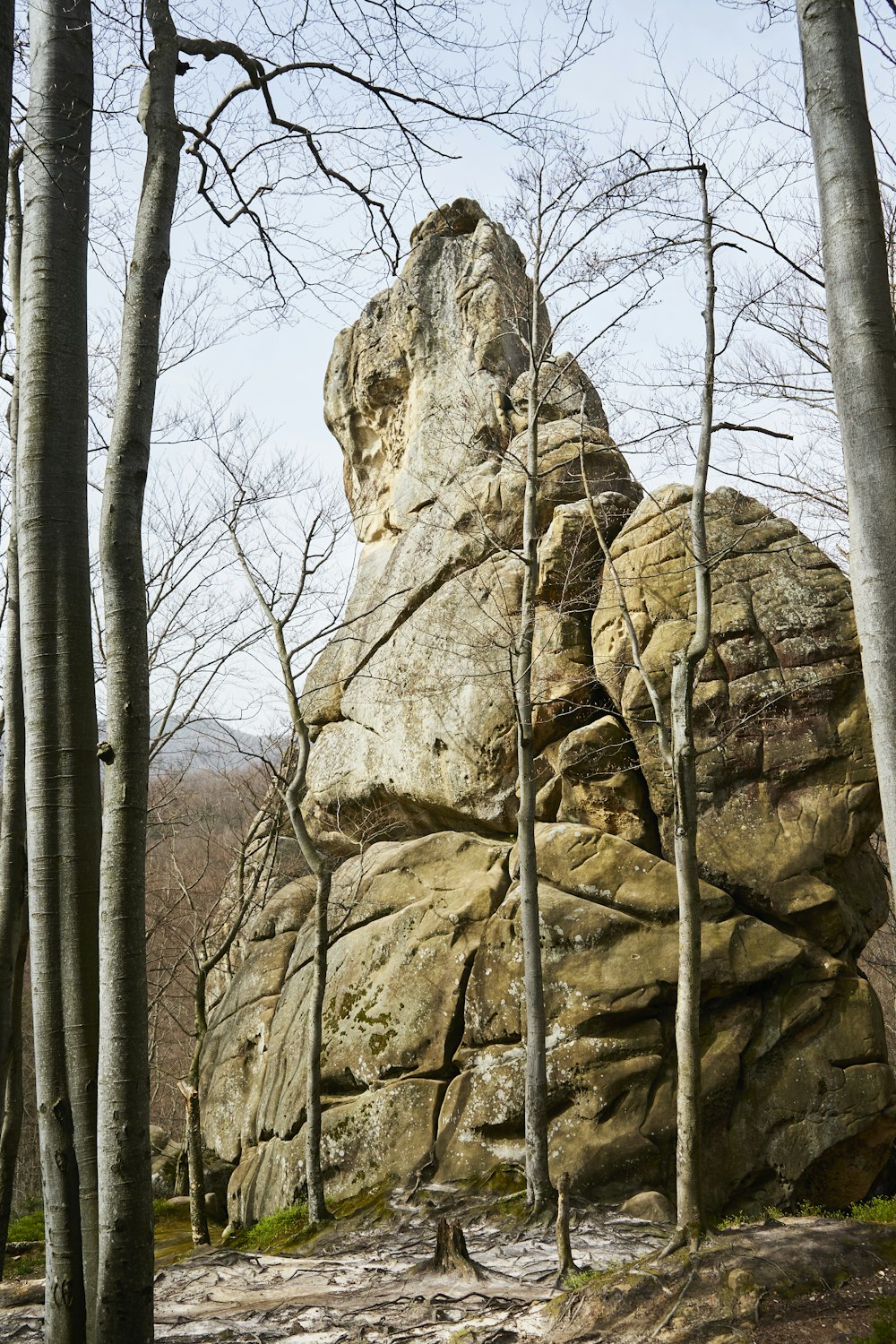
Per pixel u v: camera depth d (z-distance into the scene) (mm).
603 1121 12727
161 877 24625
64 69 7258
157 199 7086
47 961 6281
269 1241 12922
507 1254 10430
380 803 19250
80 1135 6133
